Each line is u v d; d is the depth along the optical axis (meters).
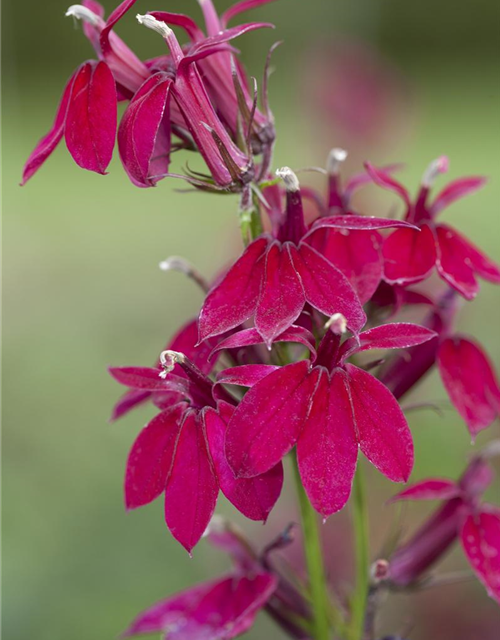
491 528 0.26
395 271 0.24
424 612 0.44
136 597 0.48
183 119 0.24
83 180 1.34
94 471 0.57
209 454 0.23
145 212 1.12
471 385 0.25
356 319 0.22
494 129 1.56
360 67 0.73
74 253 0.95
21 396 0.65
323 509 0.22
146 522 0.52
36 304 0.81
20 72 2.22
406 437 0.22
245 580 0.27
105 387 0.67
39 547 0.50
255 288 0.23
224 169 0.24
